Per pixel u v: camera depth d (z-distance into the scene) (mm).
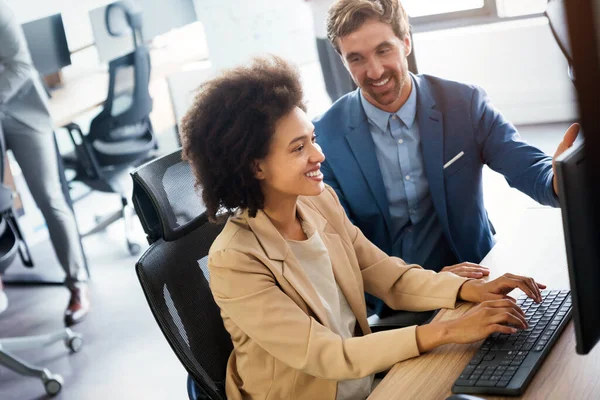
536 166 2086
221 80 1587
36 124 3791
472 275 1790
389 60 2102
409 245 2260
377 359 1519
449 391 1379
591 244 1154
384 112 2193
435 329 1508
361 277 1861
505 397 1313
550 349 1416
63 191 3941
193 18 5098
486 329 1463
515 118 4812
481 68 4785
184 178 1821
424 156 2199
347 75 4367
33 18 4262
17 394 3340
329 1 4211
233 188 1610
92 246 4777
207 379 1700
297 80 1616
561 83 4637
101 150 4262
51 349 3699
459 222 2232
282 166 1594
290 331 1567
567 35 952
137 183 1730
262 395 1660
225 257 1595
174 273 1720
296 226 1757
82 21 4504
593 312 1178
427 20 4836
